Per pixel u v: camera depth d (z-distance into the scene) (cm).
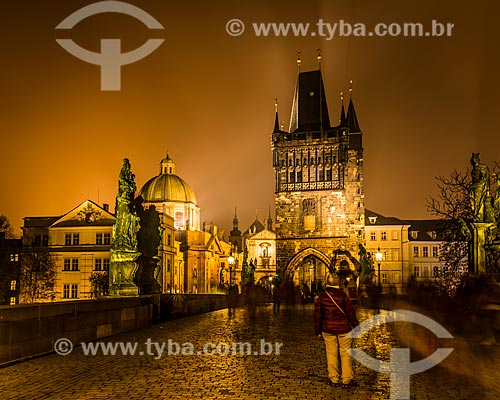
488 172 2666
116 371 1400
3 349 1456
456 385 1250
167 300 3102
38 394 1134
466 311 2130
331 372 1253
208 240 14200
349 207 9725
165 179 13938
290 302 4528
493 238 2595
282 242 9838
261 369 1442
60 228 9600
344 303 1266
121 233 2666
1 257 9656
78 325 1892
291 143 10056
